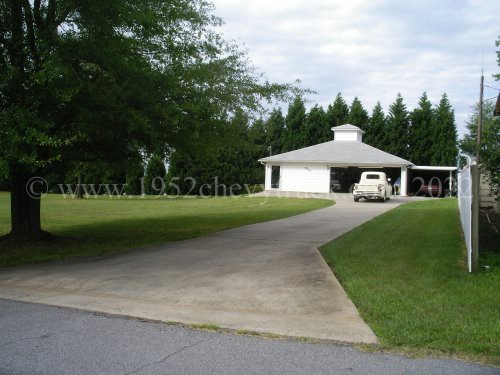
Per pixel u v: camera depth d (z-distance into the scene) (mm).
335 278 7742
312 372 4262
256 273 8289
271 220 17734
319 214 20047
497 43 11516
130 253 10766
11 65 9297
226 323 5695
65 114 10117
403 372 4230
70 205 27516
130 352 4801
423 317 5516
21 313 6258
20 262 9938
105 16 9438
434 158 52719
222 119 12148
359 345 4898
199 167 40812
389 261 8828
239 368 4371
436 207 22484
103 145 11719
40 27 9719
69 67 9367
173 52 11125
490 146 9320
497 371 4230
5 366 4469
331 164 35750
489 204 17656
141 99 10078
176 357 4656
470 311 5688
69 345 5016
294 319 5793
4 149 8250
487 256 8961
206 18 11828
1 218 20125
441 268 8055
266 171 37969
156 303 6645
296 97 13188
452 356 4559
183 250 10945
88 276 8414
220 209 24156
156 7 10500
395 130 53500
